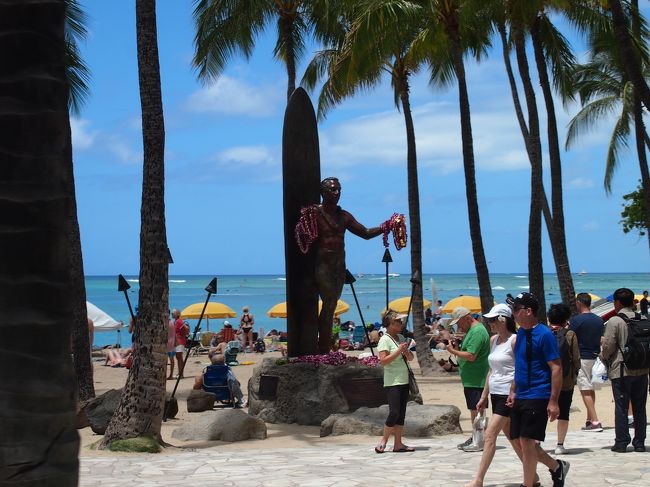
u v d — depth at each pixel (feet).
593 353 39.37
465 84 72.59
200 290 492.95
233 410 42.70
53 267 7.77
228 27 83.71
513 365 24.64
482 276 72.79
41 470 7.61
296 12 86.63
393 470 29.86
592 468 28.55
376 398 46.21
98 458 35.09
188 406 52.90
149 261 38.70
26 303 7.61
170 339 74.49
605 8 75.92
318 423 46.03
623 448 31.76
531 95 72.38
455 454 33.40
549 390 22.88
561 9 79.77
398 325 34.50
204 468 31.86
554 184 82.02
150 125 38.93
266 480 28.58
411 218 80.48
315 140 52.54
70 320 7.93
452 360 78.33
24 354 7.59
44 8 7.88
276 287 549.54
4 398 7.51
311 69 96.78
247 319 121.19
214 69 85.97
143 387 38.06
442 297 382.63
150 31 39.27
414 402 45.98
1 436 7.49
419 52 73.51
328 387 46.42
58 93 7.93
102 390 68.85
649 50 78.74
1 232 7.58
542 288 71.67
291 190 51.80
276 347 124.98
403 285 556.10
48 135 7.81
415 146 81.66
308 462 32.63
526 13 70.13
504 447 35.50
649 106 51.11
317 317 51.29
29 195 7.68
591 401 39.50
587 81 108.06
